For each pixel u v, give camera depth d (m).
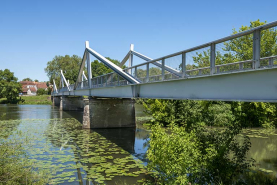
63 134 19.08
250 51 6.00
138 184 8.40
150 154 6.95
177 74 8.65
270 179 8.36
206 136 8.42
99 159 11.65
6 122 26.23
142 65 11.88
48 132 19.83
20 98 76.12
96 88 20.97
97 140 16.91
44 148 13.77
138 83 11.83
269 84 5.07
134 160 11.55
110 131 21.33
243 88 5.74
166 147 6.53
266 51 5.29
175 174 6.57
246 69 5.55
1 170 6.23
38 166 10.17
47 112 42.09
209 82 6.98
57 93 55.34
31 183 7.04
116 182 8.59
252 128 20.66
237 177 8.33
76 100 48.22
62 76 54.06
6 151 7.55
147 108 23.95
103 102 23.33
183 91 8.30
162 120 21.31
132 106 24.12
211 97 6.89
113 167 10.35
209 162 7.51
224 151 7.78
